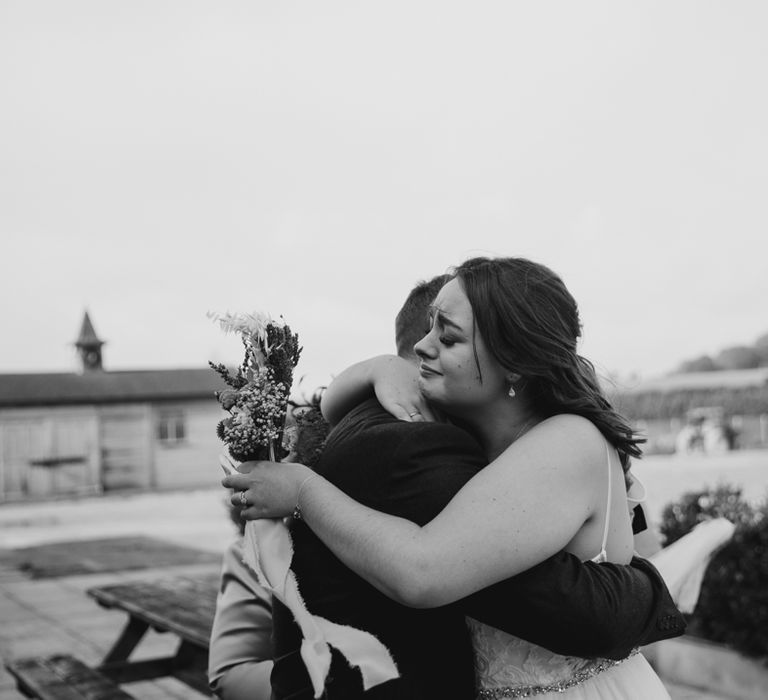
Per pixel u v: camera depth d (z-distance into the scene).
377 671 1.67
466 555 1.59
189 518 20.06
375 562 1.62
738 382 46.09
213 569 10.00
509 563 1.62
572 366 1.82
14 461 31.05
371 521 1.66
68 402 31.58
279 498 1.75
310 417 2.18
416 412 1.93
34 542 16.12
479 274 1.84
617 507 1.83
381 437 1.78
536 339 1.78
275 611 1.90
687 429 39.19
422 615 1.75
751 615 4.80
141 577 9.70
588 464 1.75
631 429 1.85
